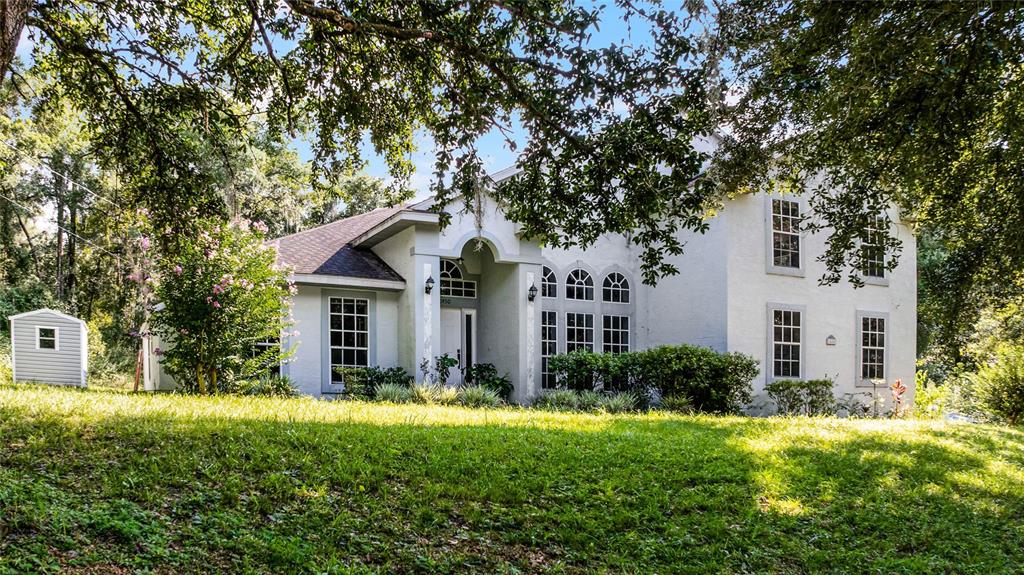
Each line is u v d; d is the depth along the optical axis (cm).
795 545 598
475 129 679
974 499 765
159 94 841
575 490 657
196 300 1123
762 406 1670
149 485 524
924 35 677
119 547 416
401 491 602
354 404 1136
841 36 761
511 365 1670
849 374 1831
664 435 938
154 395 1067
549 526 573
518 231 1648
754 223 1711
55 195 3016
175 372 1196
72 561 388
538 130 672
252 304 1171
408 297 1583
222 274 1141
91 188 2853
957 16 654
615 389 1678
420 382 1534
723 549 571
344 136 852
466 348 1798
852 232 975
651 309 1878
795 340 1752
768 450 877
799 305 1764
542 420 1032
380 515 540
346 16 643
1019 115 806
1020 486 820
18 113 2020
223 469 586
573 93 634
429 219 1532
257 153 2044
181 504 498
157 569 399
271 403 1015
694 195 702
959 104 733
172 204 925
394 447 715
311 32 759
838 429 1099
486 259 1806
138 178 920
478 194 731
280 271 1250
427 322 1561
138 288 2769
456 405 1400
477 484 638
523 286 1661
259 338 1216
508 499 616
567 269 1802
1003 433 1186
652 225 705
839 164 938
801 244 1786
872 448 944
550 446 798
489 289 1788
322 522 507
